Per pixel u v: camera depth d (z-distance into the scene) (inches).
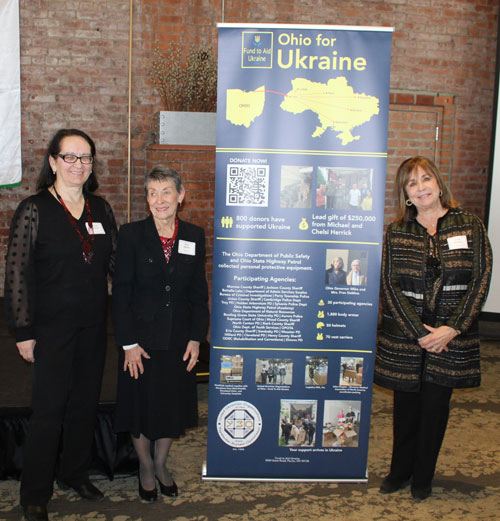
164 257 93.7
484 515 97.9
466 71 221.3
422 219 99.4
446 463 117.5
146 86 203.3
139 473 103.9
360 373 103.3
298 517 95.7
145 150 205.5
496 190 206.2
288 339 101.9
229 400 103.3
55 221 87.4
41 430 88.7
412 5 214.1
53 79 198.5
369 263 100.1
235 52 94.8
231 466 105.5
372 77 95.9
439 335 93.7
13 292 85.1
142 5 198.7
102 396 109.9
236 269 99.6
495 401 152.9
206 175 178.9
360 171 98.0
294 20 207.6
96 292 91.7
